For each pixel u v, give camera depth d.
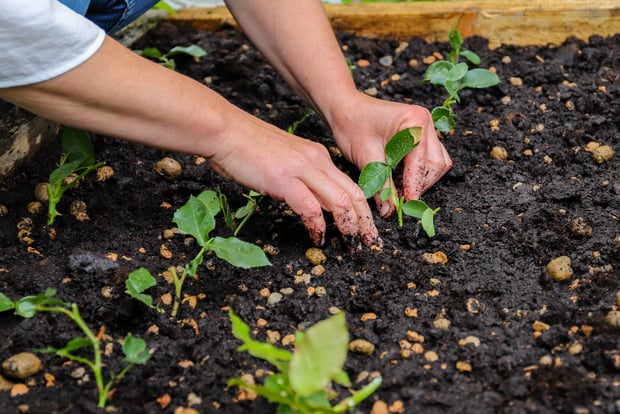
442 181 1.38
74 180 1.34
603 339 1.13
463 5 1.61
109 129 1.16
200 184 1.38
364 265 1.25
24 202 1.35
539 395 1.09
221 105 1.19
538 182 1.38
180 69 1.59
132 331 1.19
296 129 1.48
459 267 1.26
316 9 1.35
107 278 1.23
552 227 1.30
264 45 1.36
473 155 1.42
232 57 1.60
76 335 1.17
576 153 1.41
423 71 1.58
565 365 1.12
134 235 1.31
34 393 1.12
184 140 1.18
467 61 1.58
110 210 1.35
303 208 1.21
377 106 1.31
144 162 1.42
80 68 1.10
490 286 1.22
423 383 1.12
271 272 1.25
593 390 1.09
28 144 1.40
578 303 1.19
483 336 1.16
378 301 1.22
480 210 1.34
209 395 1.11
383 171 1.27
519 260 1.26
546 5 1.58
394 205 1.31
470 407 1.09
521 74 1.55
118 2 1.40
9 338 1.17
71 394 1.12
